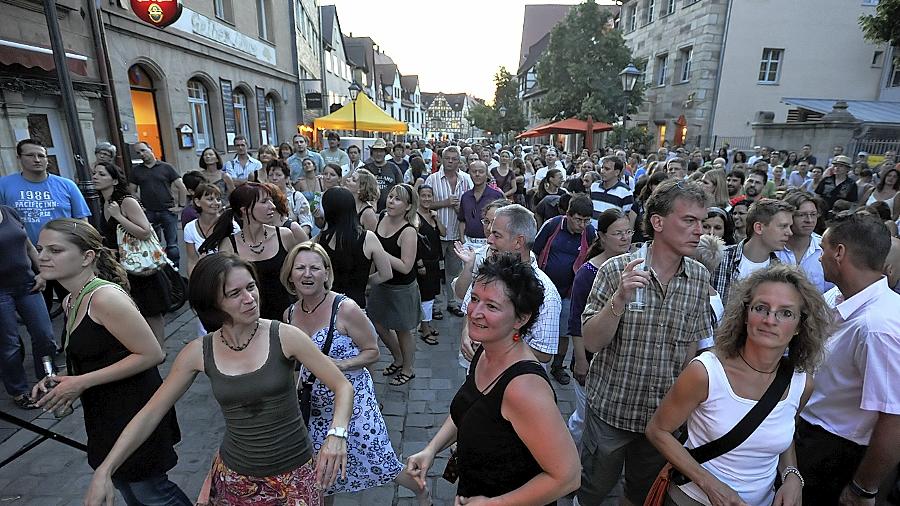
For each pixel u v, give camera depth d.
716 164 8.61
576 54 21.44
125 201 3.73
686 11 19.97
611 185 6.00
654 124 22.89
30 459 3.06
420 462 1.80
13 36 6.75
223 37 13.68
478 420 1.46
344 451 1.92
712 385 1.69
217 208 3.88
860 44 18.53
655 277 2.14
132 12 9.59
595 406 2.36
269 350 1.89
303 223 5.80
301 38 21.33
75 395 1.90
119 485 2.13
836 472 2.02
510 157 9.55
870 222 1.89
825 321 1.61
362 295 3.58
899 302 1.82
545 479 1.31
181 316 5.49
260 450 1.90
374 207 4.68
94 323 1.98
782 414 1.67
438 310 5.77
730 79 18.80
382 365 4.58
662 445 1.83
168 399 1.90
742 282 1.73
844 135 14.23
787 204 2.91
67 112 5.15
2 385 3.92
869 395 1.80
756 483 1.74
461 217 5.64
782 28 18.38
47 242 1.94
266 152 7.36
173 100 11.16
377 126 14.39
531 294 1.44
